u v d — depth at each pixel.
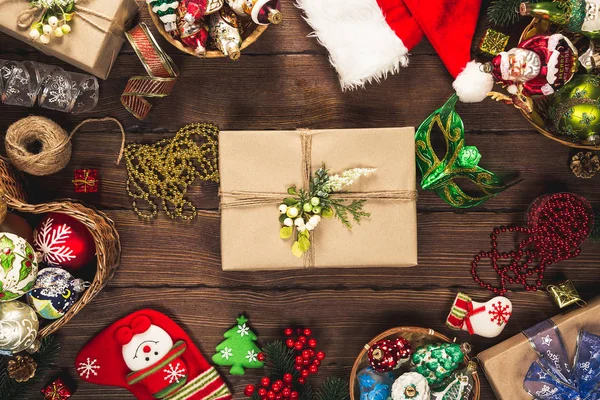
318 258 1.06
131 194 1.15
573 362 1.12
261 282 1.18
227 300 1.18
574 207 1.12
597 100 1.03
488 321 1.15
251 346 1.16
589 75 1.04
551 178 1.17
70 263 1.07
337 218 1.05
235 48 1.01
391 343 1.09
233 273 1.17
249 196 1.05
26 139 1.07
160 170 1.15
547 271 1.18
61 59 1.10
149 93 1.07
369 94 1.15
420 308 1.18
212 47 1.05
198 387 1.15
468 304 1.14
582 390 1.11
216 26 1.02
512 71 1.01
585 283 1.19
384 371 1.09
